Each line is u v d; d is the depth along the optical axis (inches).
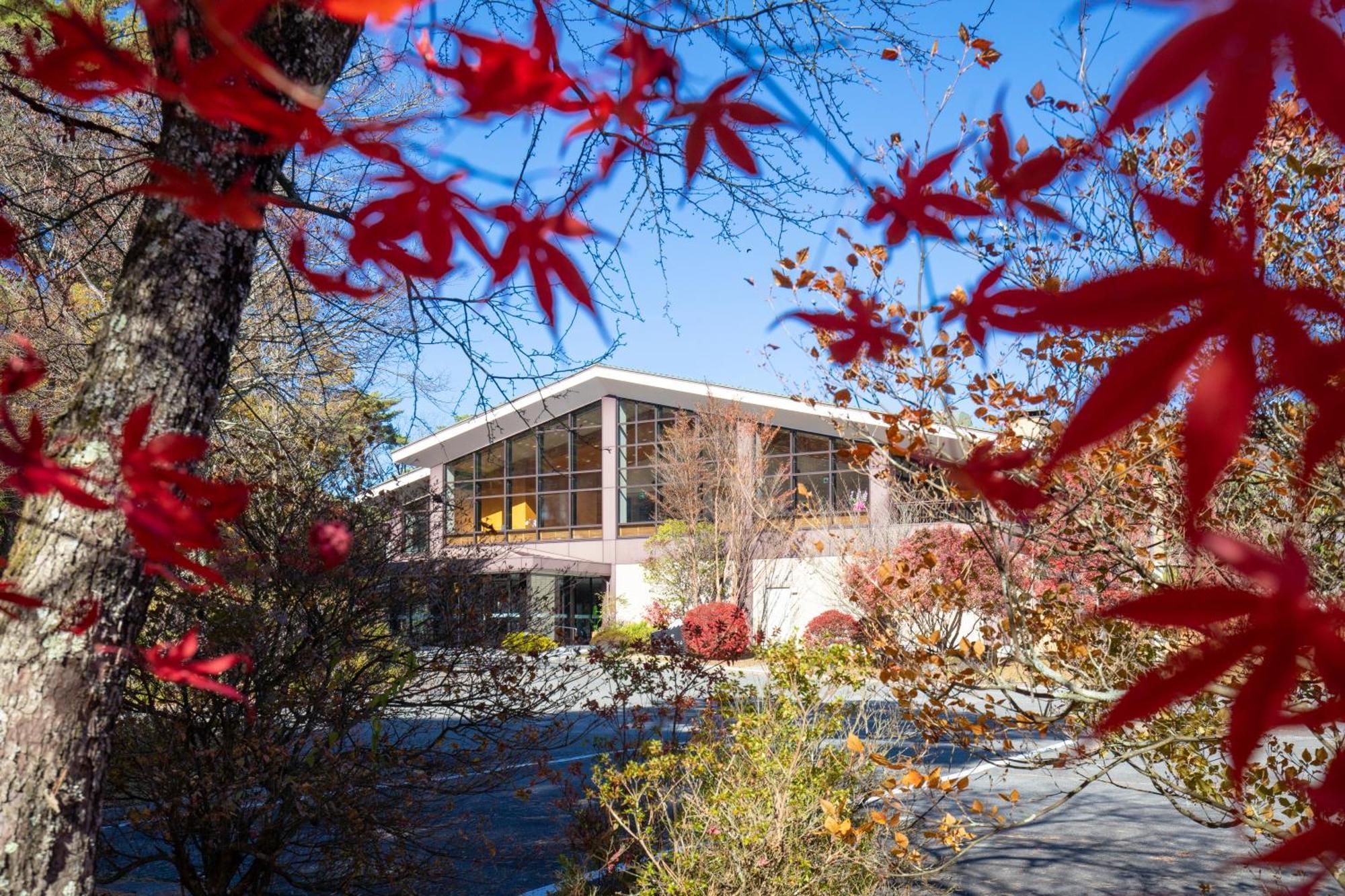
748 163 19.6
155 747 172.6
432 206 20.9
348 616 192.4
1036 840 258.1
